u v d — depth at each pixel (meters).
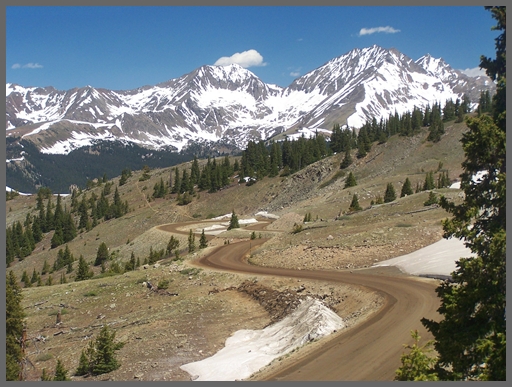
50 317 47.94
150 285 53.81
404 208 65.38
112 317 45.94
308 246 56.31
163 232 106.06
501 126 14.90
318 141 180.25
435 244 46.12
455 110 164.50
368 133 177.00
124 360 30.98
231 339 32.81
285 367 22.34
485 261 14.90
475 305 15.66
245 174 175.50
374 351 22.19
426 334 23.52
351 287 36.94
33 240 162.12
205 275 53.81
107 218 170.25
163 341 34.22
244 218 116.88
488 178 15.24
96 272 99.88
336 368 20.78
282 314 36.72
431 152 137.00
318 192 136.38
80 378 29.28
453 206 15.88
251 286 46.34
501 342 14.18
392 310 28.64
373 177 132.00
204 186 172.88
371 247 49.81
